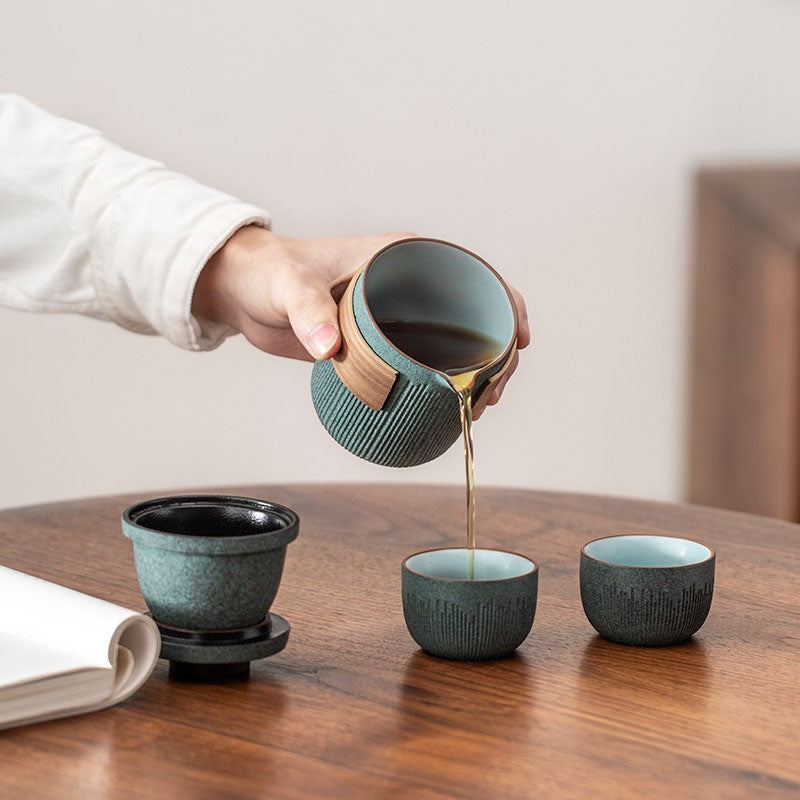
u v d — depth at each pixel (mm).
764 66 3076
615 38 3033
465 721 987
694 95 3076
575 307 3127
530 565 1157
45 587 1078
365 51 2951
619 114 3064
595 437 3186
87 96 2873
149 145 2912
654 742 950
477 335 1178
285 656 1135
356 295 1104
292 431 3059
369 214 3023
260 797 849
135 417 2979
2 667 962
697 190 3115
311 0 2912
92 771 887
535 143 3051
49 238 1488
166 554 1044
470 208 3055
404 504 1715
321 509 1678
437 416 1112
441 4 2959
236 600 1054
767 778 891
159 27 2865
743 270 3154
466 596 1098
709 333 3170
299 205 2992
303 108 2951
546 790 863
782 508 3244
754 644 1186
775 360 3186
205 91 2908
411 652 1152
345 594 1319
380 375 1083
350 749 929
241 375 3010
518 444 3170
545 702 1030
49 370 2926
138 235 1415
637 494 3223
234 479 3053
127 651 1020
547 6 2994
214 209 1388
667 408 3193
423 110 2998
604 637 1193
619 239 3115
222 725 973
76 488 2980
